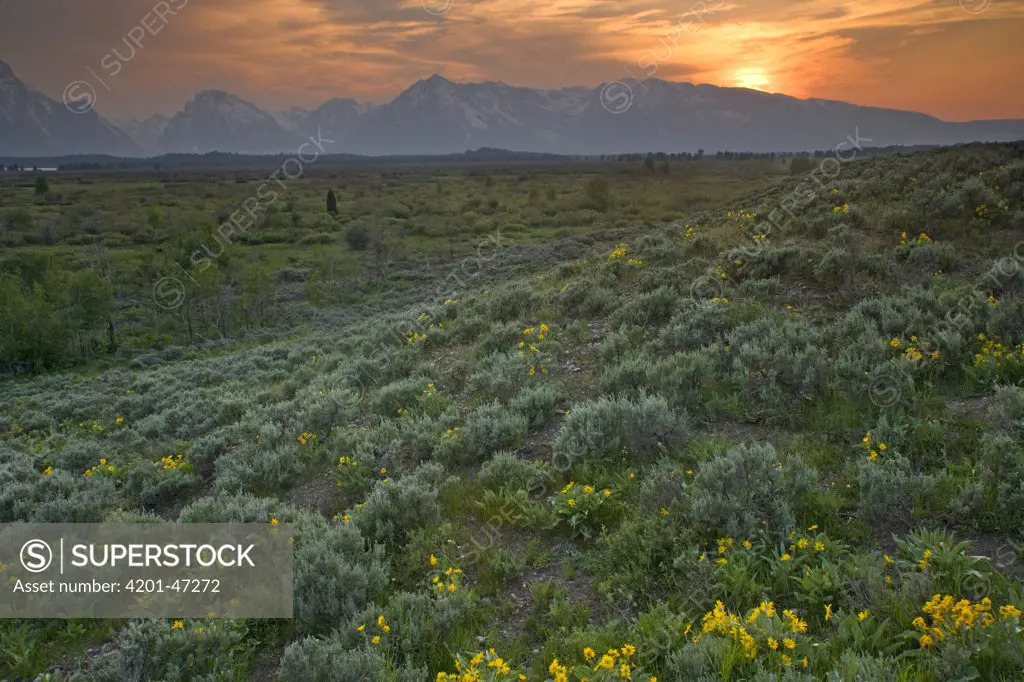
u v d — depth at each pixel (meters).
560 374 9.88
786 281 11.45
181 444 11.14
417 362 12.81
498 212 85.75
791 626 3.99
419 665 4.48
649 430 6.84
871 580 4.21
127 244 70.75
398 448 8.36
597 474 6.50
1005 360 6.94
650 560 5.04
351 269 54.44
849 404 6.95
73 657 5.13
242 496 7.61
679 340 9.38
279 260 62.44
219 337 40.25
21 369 34.28
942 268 10.70
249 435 10.62
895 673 3.48
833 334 8.56
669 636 4.17
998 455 5.21
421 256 61.31
